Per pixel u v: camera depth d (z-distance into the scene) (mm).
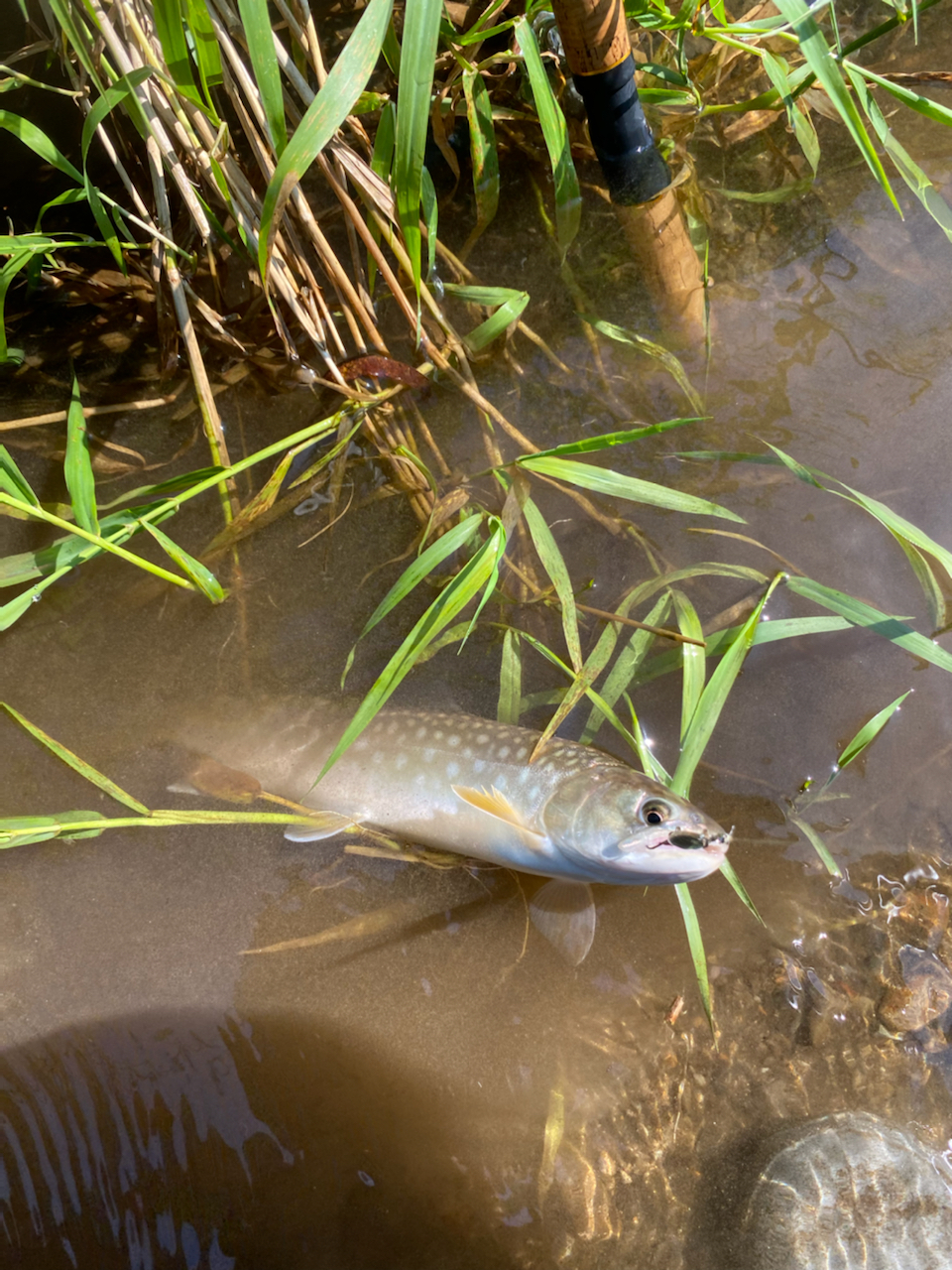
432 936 568
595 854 532
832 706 587
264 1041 556
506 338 649
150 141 603
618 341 652
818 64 562
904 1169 521
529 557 612
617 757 579
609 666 593
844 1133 531
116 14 587
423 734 565
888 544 606
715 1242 525
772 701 589
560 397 646
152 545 626
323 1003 562
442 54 647
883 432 626
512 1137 542
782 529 611
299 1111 545
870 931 562
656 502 564
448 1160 539
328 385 628
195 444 649
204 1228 527
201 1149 539
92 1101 544
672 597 581
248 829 582
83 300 675
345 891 575
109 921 572
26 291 676
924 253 667
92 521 549
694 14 625
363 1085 550
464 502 611
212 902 574
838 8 718
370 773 566
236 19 596
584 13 560
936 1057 546
